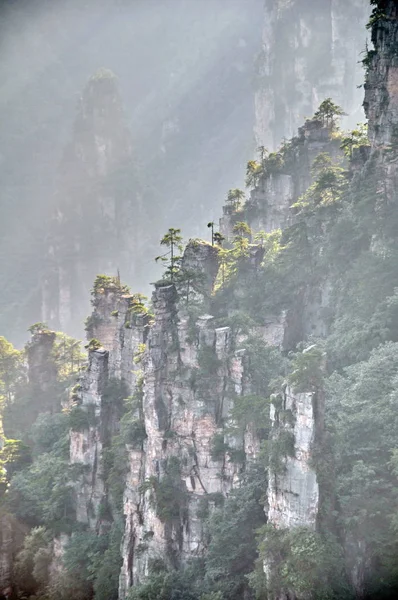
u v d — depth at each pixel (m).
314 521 184.75
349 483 190.00
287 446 188.62
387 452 198.25
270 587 186.50
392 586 183.50
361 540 186.38
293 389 189.62
